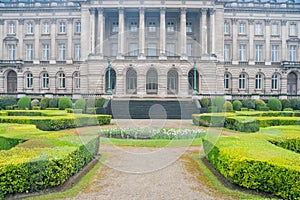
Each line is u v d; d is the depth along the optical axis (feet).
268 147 34.14
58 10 209.26
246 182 29.17
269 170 27.68
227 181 32.24
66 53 210.79
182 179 33.45
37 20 211.20
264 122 69.00
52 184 29.07
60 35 210.79
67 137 40.73
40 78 209.15
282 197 26.30
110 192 29.30
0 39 212.84
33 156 29.30
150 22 187.83
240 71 207.10
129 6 180.55
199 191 29.68
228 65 206.18
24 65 208.44
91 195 28.48
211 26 187.73
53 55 210.38
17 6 210.18
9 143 41.65
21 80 208.13
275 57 214.69
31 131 48.34
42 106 146.00
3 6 212.23
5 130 49.03
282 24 212.64
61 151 32.01
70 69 207.00
